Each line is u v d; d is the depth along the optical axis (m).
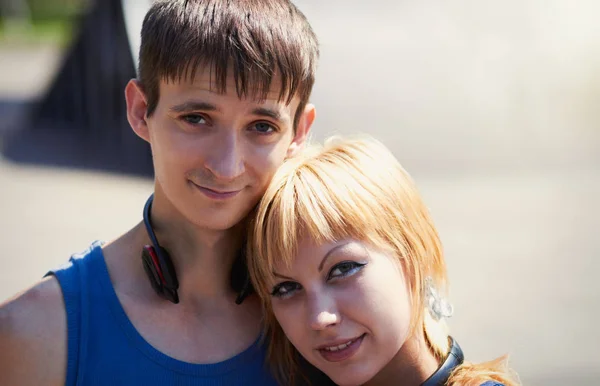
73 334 2.65
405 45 20.69
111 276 2.78
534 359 6.93
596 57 19.58
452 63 19.56
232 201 2.73
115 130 14.88
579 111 17.38
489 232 10.61
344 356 2.88
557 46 20.50
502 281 8.88
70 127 16.39
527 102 17.69
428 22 22.30
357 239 2.88
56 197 11.78
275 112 2.70
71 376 2.63
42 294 2.67
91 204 11.43
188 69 2.59
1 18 41.25
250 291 3.00
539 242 10.27
